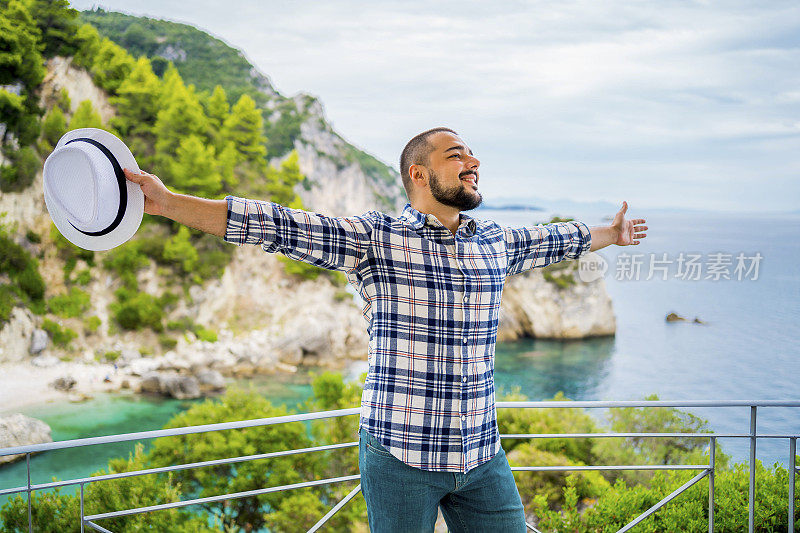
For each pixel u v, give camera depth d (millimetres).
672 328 33781
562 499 5824
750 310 33375
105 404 24438
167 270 31344
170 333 30359
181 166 35281
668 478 2873
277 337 31312
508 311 34688
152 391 26047
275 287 33562
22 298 27438
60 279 29234
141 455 11328
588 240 1604
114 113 35312
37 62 31047
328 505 8969
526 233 1521
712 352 31078
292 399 27234
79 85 33812
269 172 39875
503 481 1326
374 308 1259
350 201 51969
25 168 28609
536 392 29266
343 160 52250
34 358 26938
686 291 34906
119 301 29906
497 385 29500
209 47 51781
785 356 30688
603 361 32062
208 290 31984
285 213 1217
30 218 28891
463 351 1243
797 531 2480
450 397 1227
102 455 19859
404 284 1231
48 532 6637
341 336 32906
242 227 1175
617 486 2938
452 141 1323
